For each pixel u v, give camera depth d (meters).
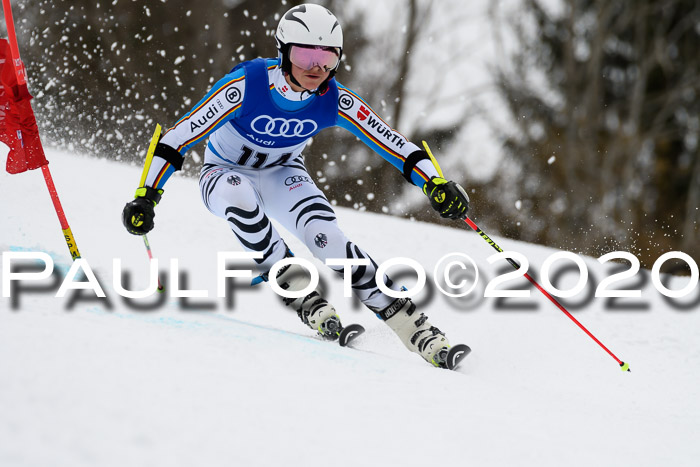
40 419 5.84
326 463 6.15
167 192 24.83
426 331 12.02
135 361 7.56
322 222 12.27
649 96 76.00
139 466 5.45
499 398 9.27
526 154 69.44
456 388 9.34
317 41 11.41
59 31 43.69
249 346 9.37
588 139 71.00
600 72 74.44
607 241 68.31
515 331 15.10
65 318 9.02
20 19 42.03
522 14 72.75
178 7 55.34
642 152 73.81
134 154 33.25
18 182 20.47
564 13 72.69
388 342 13.57
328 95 12.27
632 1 73.88
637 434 8.81
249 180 12.85
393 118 68.62
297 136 12.51
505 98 71.12
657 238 70.81
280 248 12.37
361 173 60.47
